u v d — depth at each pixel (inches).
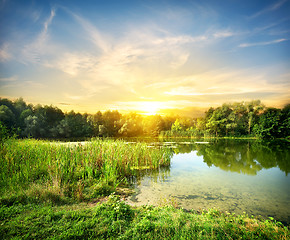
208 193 301.9
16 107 2011.6
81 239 146.3
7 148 393.4
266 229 164.1
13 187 250.4
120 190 307.4
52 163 343.6
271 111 1866.4
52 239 141.3
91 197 256.1
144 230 158.1
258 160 617.0
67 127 2022.6
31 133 1743.4
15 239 138.9
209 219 185.9
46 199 222.5
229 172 450.6
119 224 165.2
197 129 2444.6
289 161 600.4
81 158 398.6
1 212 177.6
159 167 497.0
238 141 1483.8
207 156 698.8
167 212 202.2
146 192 301.4
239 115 2242.9
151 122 2854.3
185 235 149.4
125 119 2955.2
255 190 319.9
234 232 156.4
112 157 411.8
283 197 285.4
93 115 2824.8
